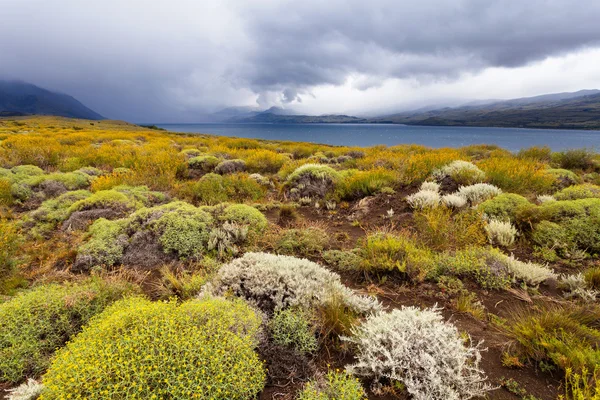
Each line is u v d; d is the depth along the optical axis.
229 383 2.09
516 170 8.16
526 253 5.00
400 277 4.34
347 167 12.98
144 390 1.94
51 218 6.48
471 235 5.23
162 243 5.11
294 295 3.49
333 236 6.14
